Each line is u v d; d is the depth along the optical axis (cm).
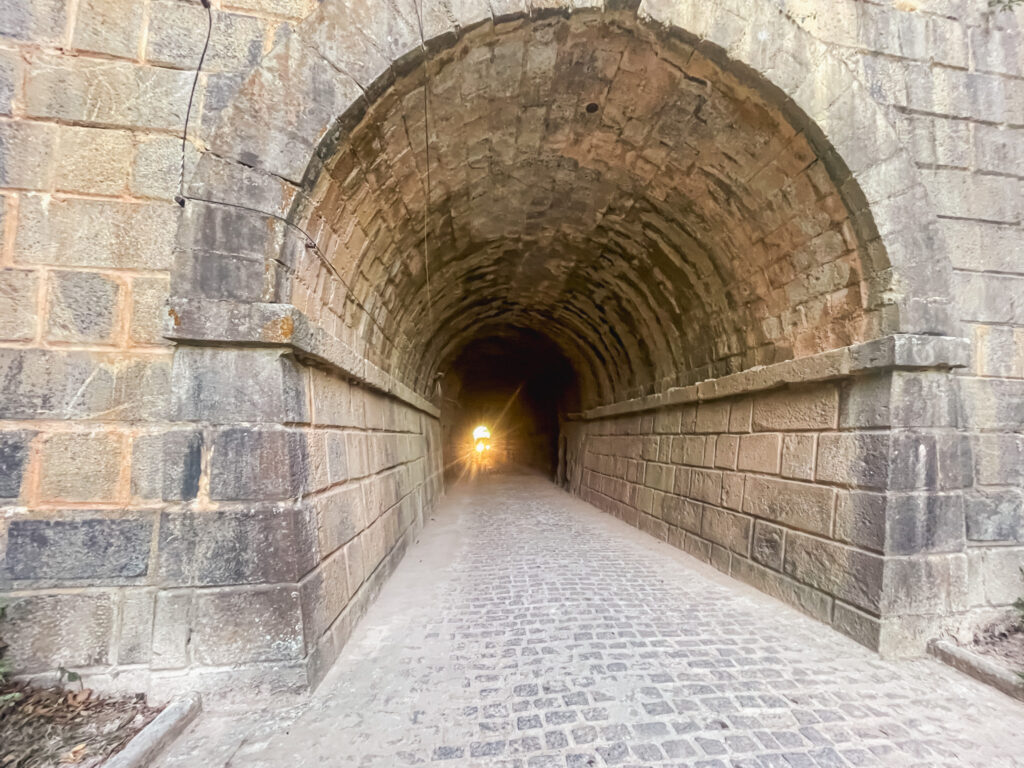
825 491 388
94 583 254
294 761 216
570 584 470
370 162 356
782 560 427
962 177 385
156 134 274
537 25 328
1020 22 406
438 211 516
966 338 353
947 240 379
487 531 739
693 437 618
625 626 367
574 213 593
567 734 237
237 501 262
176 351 266
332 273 369
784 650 329
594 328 934
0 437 250
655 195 508
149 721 234
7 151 260
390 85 315
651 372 782
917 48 388
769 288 472
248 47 288
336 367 357
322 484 318
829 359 383
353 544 373
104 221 266
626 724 246
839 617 360
